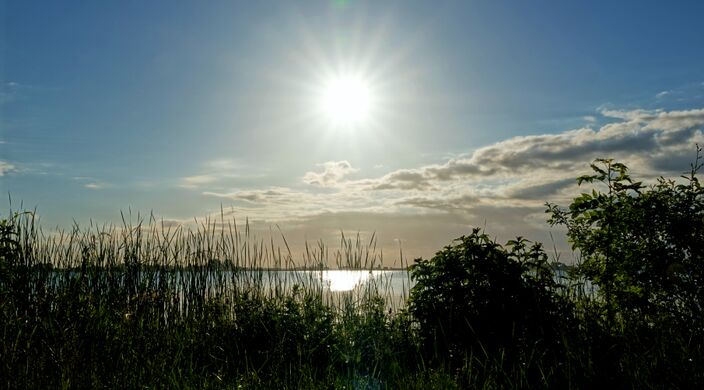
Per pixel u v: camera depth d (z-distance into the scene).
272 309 7.11
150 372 5.40
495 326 5.78
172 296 7.44
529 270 6.14
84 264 6.31
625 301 5.88
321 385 5.33
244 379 5.47
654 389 4.71
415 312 6.25
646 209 5.89
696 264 5.71
